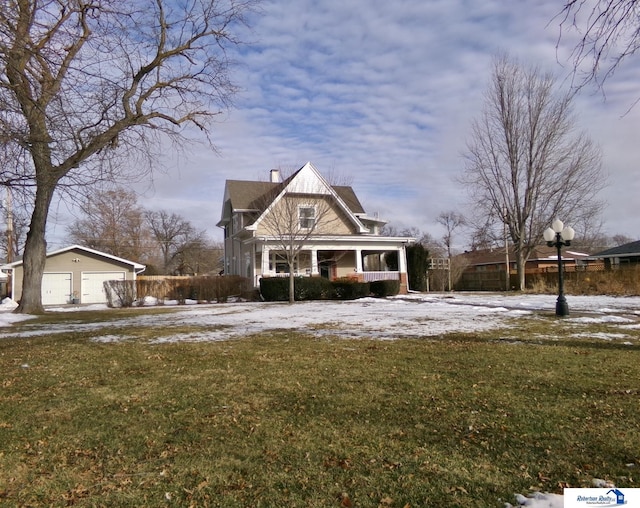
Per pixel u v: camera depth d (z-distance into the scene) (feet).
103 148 31.27
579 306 54.60
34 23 20.44
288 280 76.89
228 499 9.37
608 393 16.24
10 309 74.54
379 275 89.25
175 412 15.19
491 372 19.81
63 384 19.24
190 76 47.93
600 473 10.11
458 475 10.17
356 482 9.98
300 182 84.89
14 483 10.27
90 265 99.55
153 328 38.63
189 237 215.31
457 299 72.08
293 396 16.75
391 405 15.42
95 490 9.89
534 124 94.07
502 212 99.55
